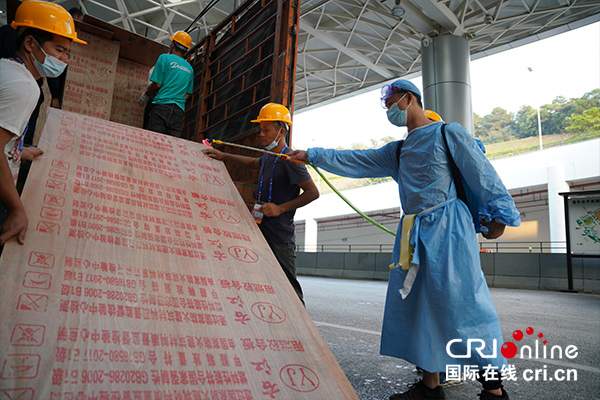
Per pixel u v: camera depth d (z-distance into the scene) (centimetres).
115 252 137
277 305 149
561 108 3634
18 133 133
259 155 346
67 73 409
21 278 114
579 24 1377
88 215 146
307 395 119
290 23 337
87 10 1338
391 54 1656
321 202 2666
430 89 1211
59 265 122
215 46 499
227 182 215
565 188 1788
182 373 110
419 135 188
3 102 129
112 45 439
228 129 414
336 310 503
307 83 1962
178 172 201
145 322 119
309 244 2669
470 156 174
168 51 473
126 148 199
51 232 131
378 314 475
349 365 241
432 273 167
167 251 149
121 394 99
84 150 181
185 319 125
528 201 2088
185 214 173
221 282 147
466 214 176
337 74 1916
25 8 153
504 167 1991
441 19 1188
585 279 1015
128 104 486
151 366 108
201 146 241
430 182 181
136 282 130
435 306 166
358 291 820
